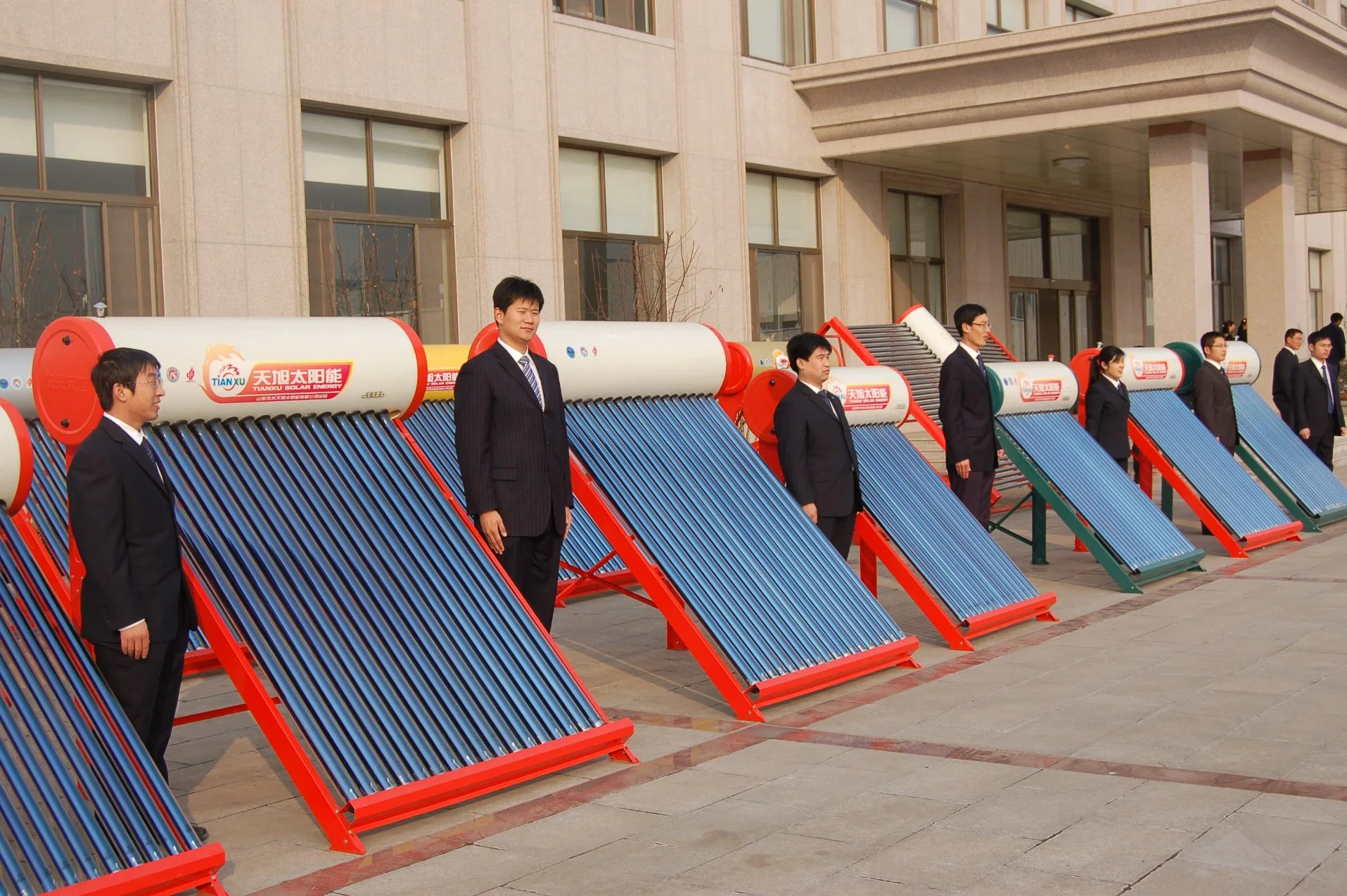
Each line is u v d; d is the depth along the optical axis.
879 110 21.25
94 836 4.11
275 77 14.80
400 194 16.62
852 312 23.00
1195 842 4.55
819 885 4.29
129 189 14.02
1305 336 34.62
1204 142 19.14
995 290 26.27
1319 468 13.24
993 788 5.22
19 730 4.22
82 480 4.70
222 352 5.51
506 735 5.25
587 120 18.56
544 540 6.56
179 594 4.96
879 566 11.51
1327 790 5.06
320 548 5.40
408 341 6.19
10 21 12.66
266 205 14.72
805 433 7.93
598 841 4.81
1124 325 30.52
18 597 4.71
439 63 16.56
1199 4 17.33
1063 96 19.09
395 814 4.86
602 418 7.34
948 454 9.68
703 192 20.28
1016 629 8.46
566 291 18.70
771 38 21.92
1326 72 19.30
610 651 8.45
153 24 13.73
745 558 6.97
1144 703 6.45
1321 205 30.95
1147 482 13.00
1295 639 7.75
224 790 5.78
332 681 4.98
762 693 6.35
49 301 13.34
